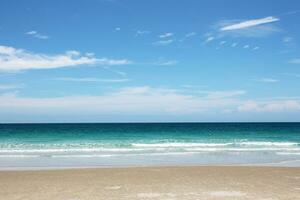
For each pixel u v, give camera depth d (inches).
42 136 2018.9
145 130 2800.2
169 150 1163.3
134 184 522.6
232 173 636.1
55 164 800.9
